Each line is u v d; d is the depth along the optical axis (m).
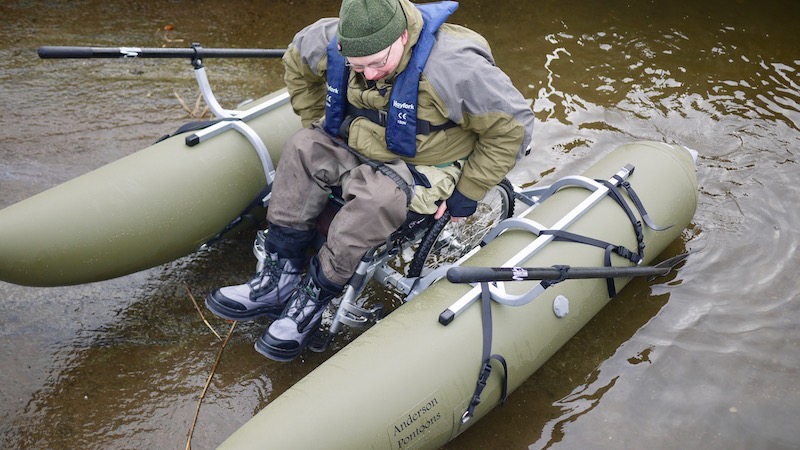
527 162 3.73
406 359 2.25
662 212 2.88
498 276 2.05
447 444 2.57
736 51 4.50
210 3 4.75
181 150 2.84
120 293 3.01
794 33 4.66
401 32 2.21
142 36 4.43
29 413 2.58
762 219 3.45
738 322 3.01
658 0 4.93
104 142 3.70
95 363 2.75
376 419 2.15
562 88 4.20
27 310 2.91
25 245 2.51
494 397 2.41
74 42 4.32
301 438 2.06
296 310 2.62
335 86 2.46
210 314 2.96
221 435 2.56
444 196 2.56
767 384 2.80
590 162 3.74
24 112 3.83
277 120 3.05
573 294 2.59
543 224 2.68
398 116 2.35
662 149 3.06
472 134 2.52
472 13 4.77
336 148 2.56
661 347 2.92
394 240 2.61
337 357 2.30
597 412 2.70
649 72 4.33
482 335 2.35
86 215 2.61
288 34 4.54
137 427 2.56
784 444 2.61
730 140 3.88
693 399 2.75
